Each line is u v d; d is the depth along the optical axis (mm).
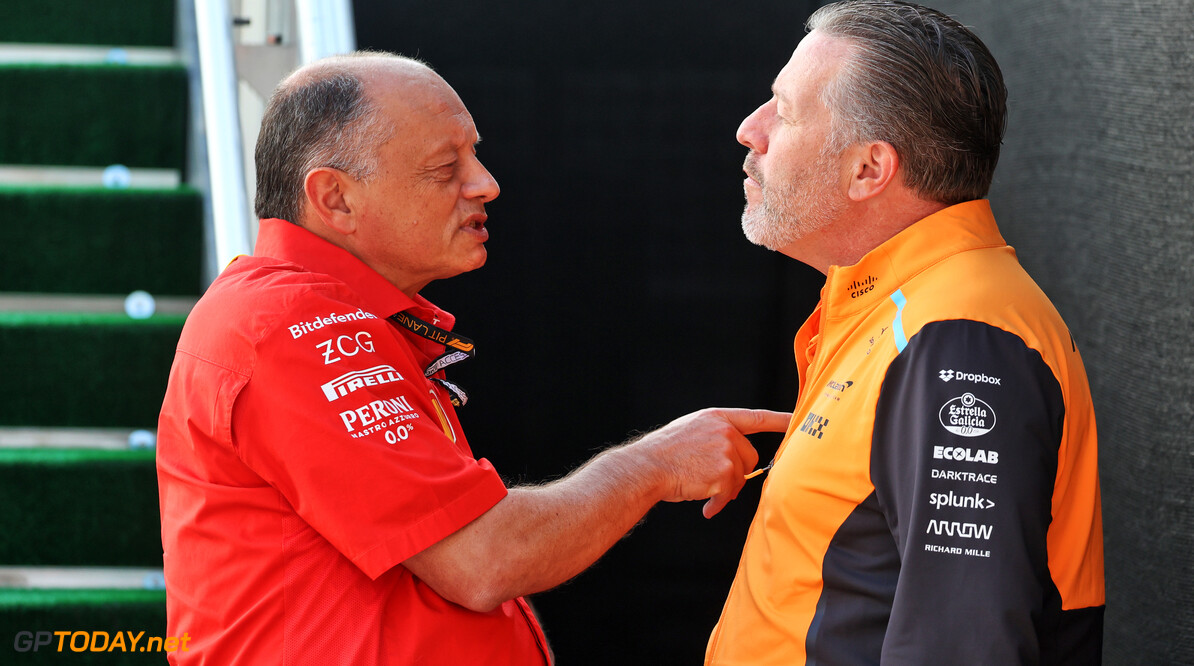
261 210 2428
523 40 5234
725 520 5543
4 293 4496
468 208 2418
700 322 5422
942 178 2207
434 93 2340
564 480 2328
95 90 4773
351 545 2023
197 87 4656
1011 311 2004
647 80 5281
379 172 2279
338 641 2084
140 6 5137
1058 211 3389
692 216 5363
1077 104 3262
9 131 4742
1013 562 1812
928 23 2234
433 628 2152
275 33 4289
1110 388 3041
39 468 3941
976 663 1784
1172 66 2746
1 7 5027
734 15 5258
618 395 5445
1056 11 3418
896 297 2166
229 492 2121
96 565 4039
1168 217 2762
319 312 2133
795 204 2344
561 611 5539
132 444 4273
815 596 2135
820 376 2289
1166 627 2742
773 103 2504
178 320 4324
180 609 2238
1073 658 2062
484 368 5406
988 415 1879
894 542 2029
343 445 2021
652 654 5562
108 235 4520
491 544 2084
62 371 4215
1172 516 2729
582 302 5395
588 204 5344
